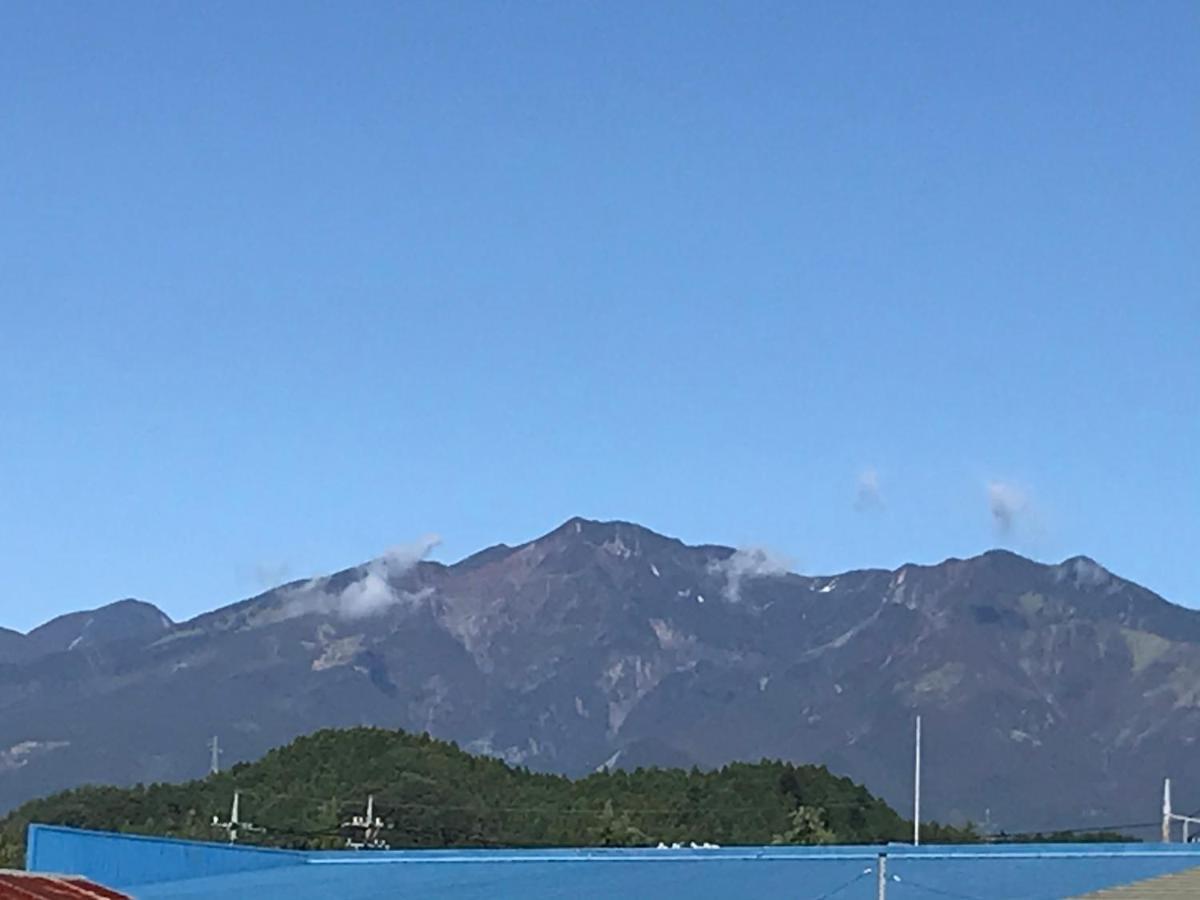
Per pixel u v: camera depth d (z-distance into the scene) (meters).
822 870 48.12
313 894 47.56
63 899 35.25
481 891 47.38
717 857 51.06
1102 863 47.59
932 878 46.22
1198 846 49.59
